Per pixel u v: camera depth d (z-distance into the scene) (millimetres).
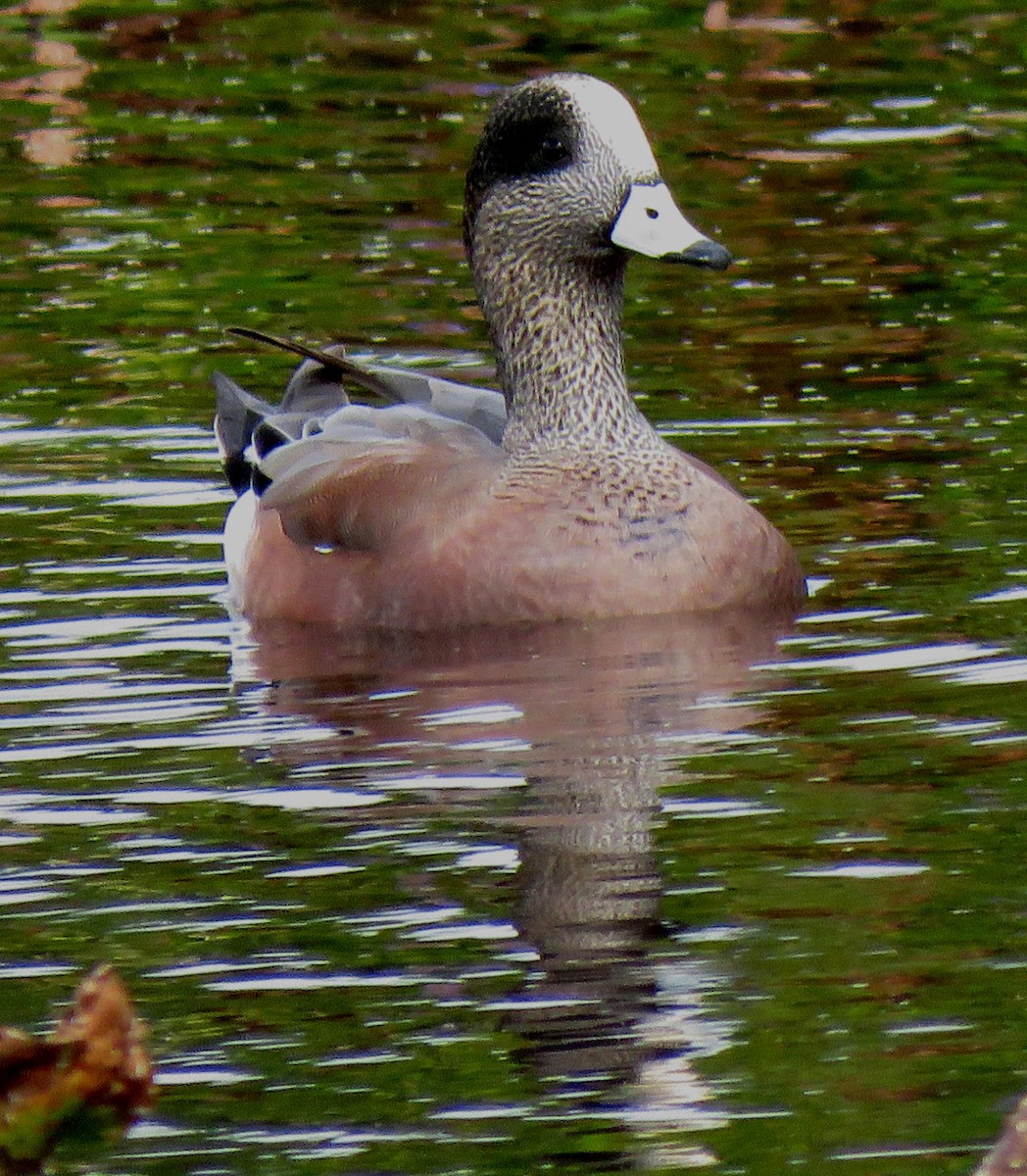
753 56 22469
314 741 10359
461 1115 7254
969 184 19000
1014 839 9008
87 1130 6281
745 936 8297
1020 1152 6266
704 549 12039
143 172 19781
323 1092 7426
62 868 9062
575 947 8289
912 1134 7051
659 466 12320
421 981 8078
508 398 13039
